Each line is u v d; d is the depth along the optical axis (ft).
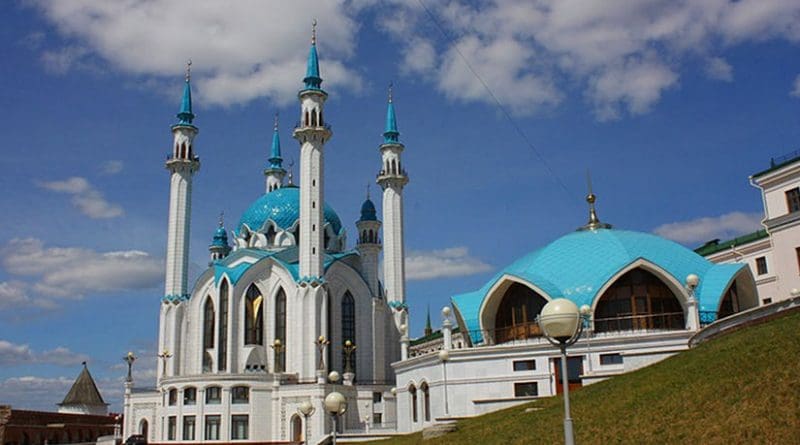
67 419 387.34
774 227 242.37
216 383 311.47
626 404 129.08
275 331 351.25
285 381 323.78
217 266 365.20
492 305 244.63
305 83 362.33
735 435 97.66
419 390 239.09
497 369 217.15
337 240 410.11
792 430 93.09
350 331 367.86
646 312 224.74
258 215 400.47
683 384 126.82
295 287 347.77
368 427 301.02
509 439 134.31
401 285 391.04
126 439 320.91
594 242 242.58
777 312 150.10
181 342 369.09
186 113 398.21
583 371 208.33
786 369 110.22
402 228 397.39
